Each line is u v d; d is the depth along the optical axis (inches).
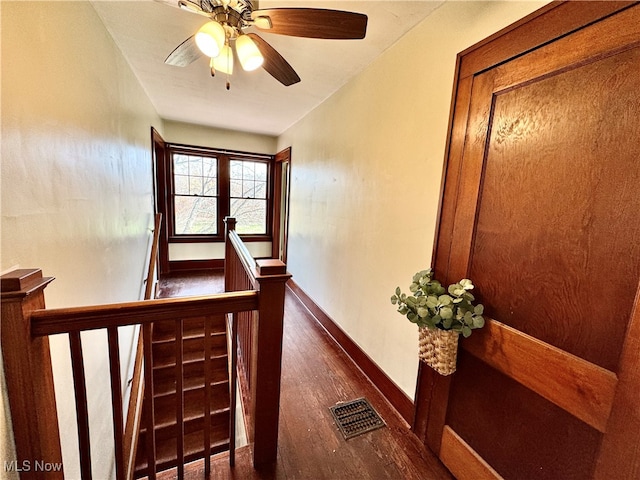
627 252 31.0
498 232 44.9
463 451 51.7
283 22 46.1
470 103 48.7
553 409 38.6
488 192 46.3
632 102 30.0
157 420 92.4
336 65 82.4
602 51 32.0
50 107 42.3
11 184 33.8
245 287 76.4
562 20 35.5
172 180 171.5
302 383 79.1
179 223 177.9
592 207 33.7
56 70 44.2
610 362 32.7
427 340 52.2
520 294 42.1
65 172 46.7
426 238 61.1
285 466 54.1
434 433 58.1
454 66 52.9
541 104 38.3
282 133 177.3
